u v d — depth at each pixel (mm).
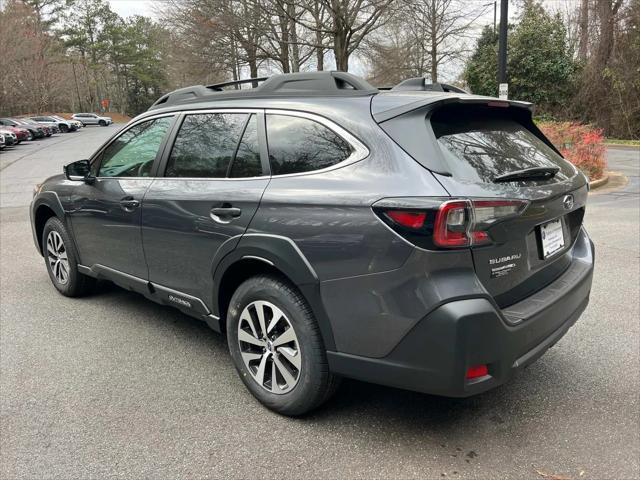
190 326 4238
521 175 2547
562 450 2590
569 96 27781
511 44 27891
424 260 2262
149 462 2551
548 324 2635
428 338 2285
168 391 3219
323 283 2561
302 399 2775
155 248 3568
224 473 2467
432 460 2529
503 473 2432
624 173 13992
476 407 2986
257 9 19016
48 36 72750
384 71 24641
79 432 2803
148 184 3627
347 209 2471
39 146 32062
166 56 27484
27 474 2475
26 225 8734
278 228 2713
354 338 2512
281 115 2967
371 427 2807
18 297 4941
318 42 20188
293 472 2465
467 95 2781
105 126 62438
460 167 2420
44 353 3750
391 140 2508
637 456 2531
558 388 3168
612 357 3531
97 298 4910
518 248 2535
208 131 3338
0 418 2936
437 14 26844
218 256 3053
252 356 3020
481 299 2275
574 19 29828
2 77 58750
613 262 5633
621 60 25531
